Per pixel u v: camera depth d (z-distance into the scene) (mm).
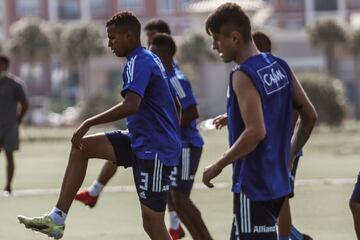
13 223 25781
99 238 22969
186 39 162625
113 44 16484
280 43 168500
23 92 34312
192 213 20062
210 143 69250
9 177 34188
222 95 164750
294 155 14812
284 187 13609
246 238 13547
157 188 16266
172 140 16375
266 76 13438
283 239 17547
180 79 19953
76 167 16609
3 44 182625
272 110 13492
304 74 92125
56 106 155250
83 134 15773
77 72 192875
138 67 16000
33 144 72938
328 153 53531
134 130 16391
